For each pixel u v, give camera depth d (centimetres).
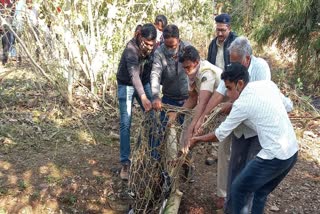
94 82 638
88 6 600
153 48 457
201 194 453
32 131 549
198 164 503
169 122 399
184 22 775
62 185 454
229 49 364
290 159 340
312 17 845
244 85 345
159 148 399
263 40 909
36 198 439
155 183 405
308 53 846
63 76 624
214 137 362
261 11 909
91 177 466
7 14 629
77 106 620
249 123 345
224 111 386
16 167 478
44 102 627
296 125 630
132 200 431
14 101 626
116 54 633
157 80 432
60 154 505
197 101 429
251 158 364
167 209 398
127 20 642
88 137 547
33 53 636
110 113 610
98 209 438
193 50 397
